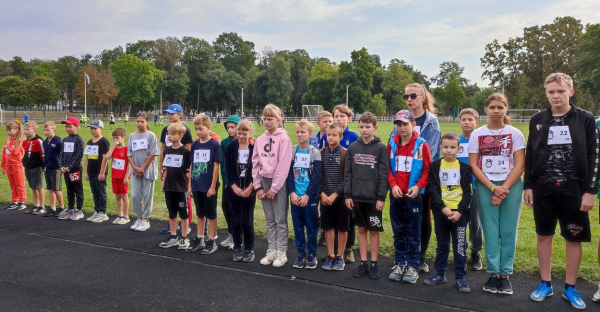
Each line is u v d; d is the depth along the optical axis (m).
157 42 89.62
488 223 4.44
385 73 91.19
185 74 85.00
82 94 76.25
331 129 5.12
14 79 65.31
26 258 5.35
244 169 5.38
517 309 3.95
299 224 5.14
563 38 58.53
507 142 4.42
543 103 59.38
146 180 6.86
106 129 40.56
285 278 4.74
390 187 4.80
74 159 7.52
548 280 4.23
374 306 3.99
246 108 93.75
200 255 5.59
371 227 4.77
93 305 3.97
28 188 10.63
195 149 5.78
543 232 4.22
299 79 98.81
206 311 3.86
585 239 4.06
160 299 4.13
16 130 8.35
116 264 5.16
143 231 6.78
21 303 4.00
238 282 4.60
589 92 52.59
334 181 5.05
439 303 4.07
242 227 5.45
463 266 4.46
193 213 7.75
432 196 4.59
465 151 5.50
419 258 4.93
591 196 3.97
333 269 5.02
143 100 77.88
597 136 3.98
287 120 73.62
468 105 93.06
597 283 4.55
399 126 4.70
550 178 4.12
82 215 7.68
